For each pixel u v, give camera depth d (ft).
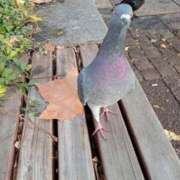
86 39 3.32
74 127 2.04
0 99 2.34
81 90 1.93
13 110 2.22
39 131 2.03
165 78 3.26
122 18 1.74
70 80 2.51
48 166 1.78
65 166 1.78
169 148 1.85
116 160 1.80
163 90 3.08
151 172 1.71
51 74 2.66
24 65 2.73
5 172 1.77
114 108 2.17
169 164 1.75
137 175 1.71
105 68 1.83
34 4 4.39
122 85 1.86
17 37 3.34
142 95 2.27
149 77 3.29
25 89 2.46
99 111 2.06
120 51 1.82
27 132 2.02
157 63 3.53
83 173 1.74
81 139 1.94
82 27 3.63
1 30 3.49
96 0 5.28
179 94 3.01
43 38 3.42
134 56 3.70
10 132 2.03
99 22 3.75
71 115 2.14
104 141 1.93
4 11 3.79
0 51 2.96
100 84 1.84
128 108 2.17
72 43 3.25
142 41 4.01
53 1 4.47
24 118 2.16
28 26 3.71
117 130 2.00
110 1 5.24
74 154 1.85
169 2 4.99
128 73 1.87
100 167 1.82
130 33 4.22
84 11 4.08
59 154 1.85
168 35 4.11
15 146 1.96
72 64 2.80
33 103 2.28
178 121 2.69
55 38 3.40
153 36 4.11
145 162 1.77
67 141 1.94
